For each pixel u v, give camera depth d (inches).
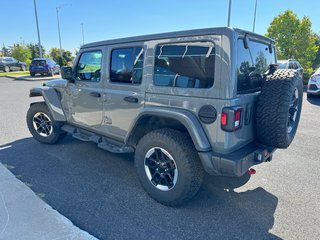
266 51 122.3
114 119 132.7
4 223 94.8
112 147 138.0
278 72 107.0
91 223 99.3
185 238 92.1
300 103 119.4
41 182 131.4
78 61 149.9
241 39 96.5
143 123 123.2
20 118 271.0
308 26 853.2
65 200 114.9
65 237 88.2
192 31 97.1
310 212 108.3
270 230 97.1
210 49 92.9
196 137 96.5
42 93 173.6
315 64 1128.8
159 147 108.7
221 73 90.3
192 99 98.5
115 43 125.6
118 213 106.0
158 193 112.2
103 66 133.0
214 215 105.9
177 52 102.0
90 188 126.0
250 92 104.7
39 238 87.4
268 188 128.5
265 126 99.0
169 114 103.3
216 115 93.0
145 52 112.7
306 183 133.5
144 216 104.4
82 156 166.6
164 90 106.6
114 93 128.3
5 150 176.1
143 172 116.7
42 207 105.6
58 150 176.6
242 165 95.3
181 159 102.5
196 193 111.8
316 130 231.9
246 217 104.8
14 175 135.7
